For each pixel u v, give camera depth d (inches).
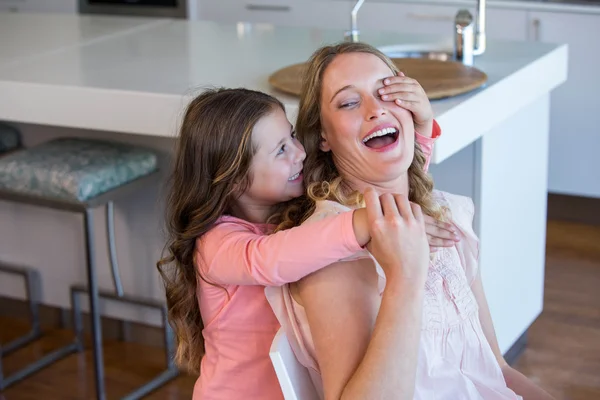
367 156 54.7
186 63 106.3
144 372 118.5
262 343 57.4
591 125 160.4
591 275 143.2
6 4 204.4
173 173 59.7
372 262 51.2
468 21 101.4
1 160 104.4
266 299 56.7
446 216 61.6
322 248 49.5
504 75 96.6
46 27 134.0
